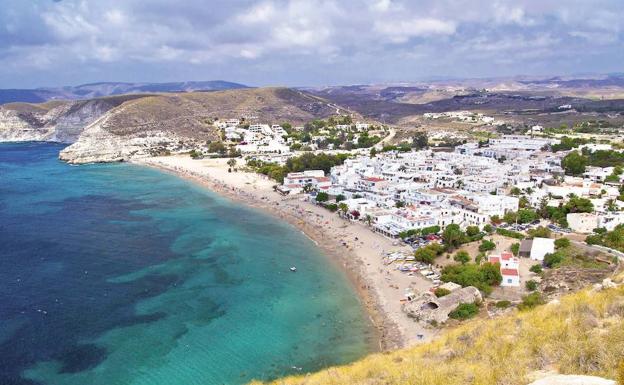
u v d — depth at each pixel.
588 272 113.00
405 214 168.25
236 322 105.69
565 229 153.50
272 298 117.56
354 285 125.19
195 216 195.00
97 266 138.25
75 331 101.69
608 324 44.75
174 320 106.69
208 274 132.62
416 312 105.50
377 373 53.06
